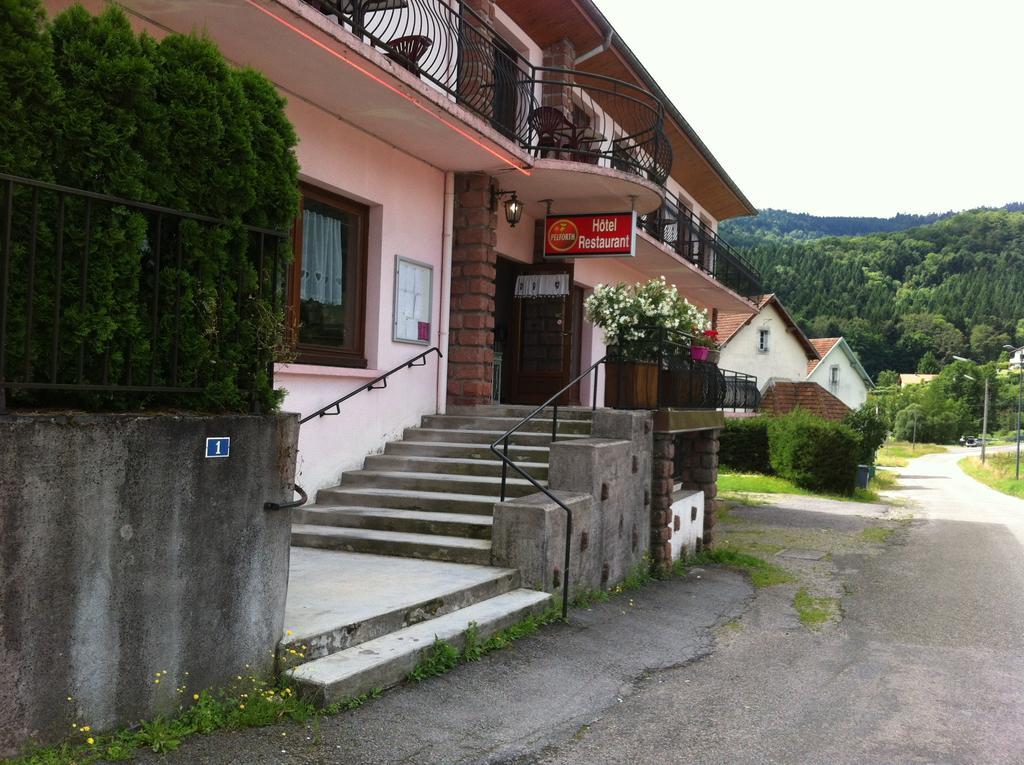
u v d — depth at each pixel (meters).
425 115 8.72
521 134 12.02
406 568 6.89
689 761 4.48
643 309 9.52
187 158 4.07
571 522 7.30
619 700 5.37
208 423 4.14
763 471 26.80
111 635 3.75
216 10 6.55
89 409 3.83
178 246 4.06
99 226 3.73
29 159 3.47
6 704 3.38
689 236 19.30
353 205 9.40
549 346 13.31
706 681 5.98
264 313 4.47
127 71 3.77
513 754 4.33
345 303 9.38
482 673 5.42
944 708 5.70
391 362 9.80
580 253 12.20
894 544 14.78
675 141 18.69
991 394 107.81
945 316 132.38
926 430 96.12
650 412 9.60
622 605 7.93
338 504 8.60
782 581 10.58
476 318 10.78
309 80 7.89
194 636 4.13
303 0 7.13
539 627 6.57
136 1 6.40
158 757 3.74
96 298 3.73
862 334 126.62
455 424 10.22
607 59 14.43
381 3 9.40
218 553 4.23
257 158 4.41
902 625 8.39
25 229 3.53
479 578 6.58
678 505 10.66
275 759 3.89
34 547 3.44
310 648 4.83
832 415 38.97
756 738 4.89
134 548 3.82
